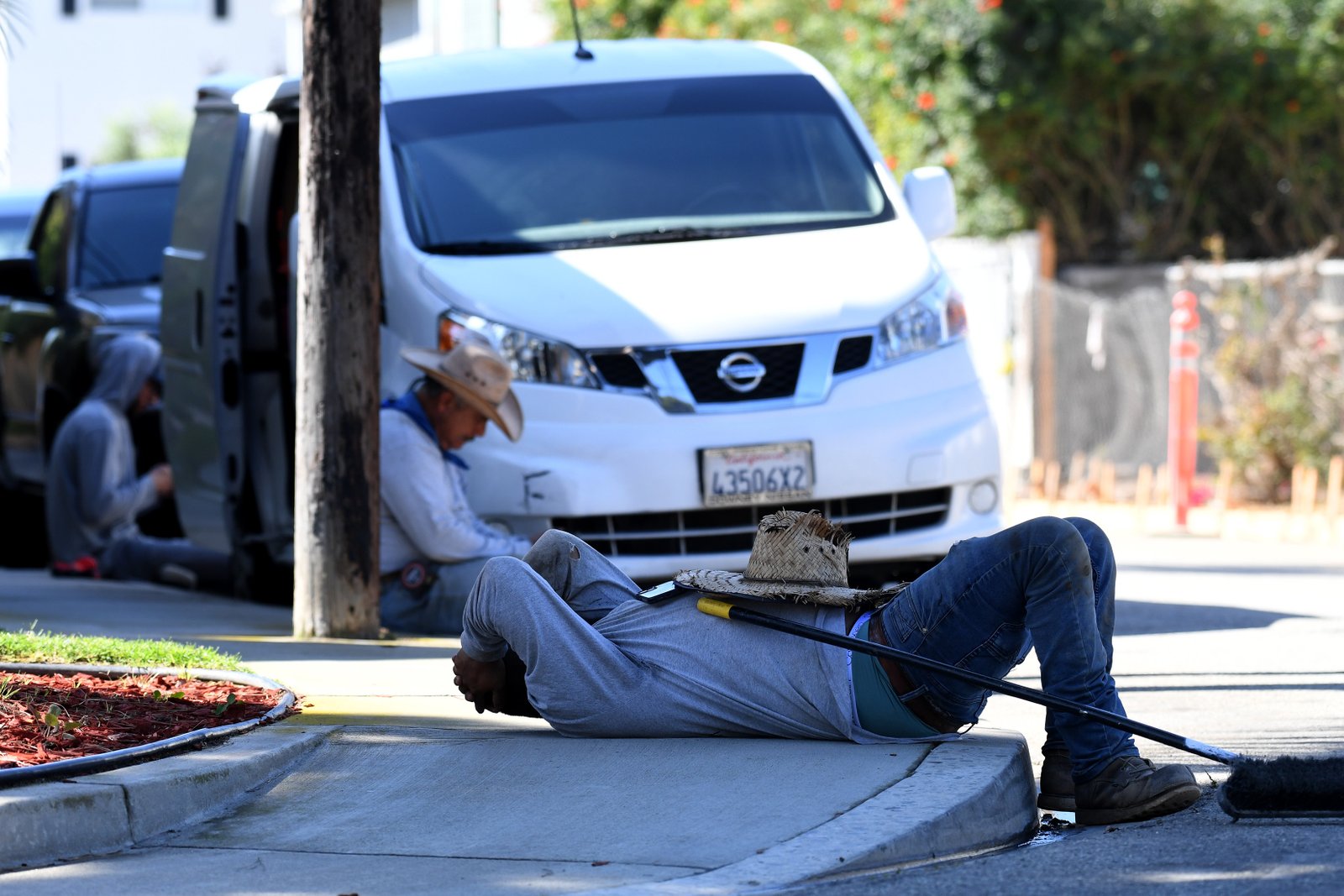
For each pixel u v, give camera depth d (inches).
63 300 1359.5
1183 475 1445.6
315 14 782.5
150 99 4867.1
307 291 792.3
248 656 715.4
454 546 812.6
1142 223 1893.5
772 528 515.5
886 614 506.6
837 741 516.1
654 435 810.2
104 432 1181.7
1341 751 551.5
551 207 898.7
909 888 412.5
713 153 933.8
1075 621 480.7
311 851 448.1
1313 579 1083.3
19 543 1435.8
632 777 493.0
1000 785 480.1
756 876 416.5
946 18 1823.3
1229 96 1831.9
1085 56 1808.6
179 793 475.2
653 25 2214.6
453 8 2901.1
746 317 831.1
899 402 834.2
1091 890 408.5
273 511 985.5
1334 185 1884.8
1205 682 696.4
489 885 414.3
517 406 819.4
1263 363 1632.6
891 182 939.3
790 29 2026.3
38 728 514.9
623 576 561.9
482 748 526.9
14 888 415.8
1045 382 1769.2
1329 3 1823.3
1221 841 449.1
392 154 917.2
